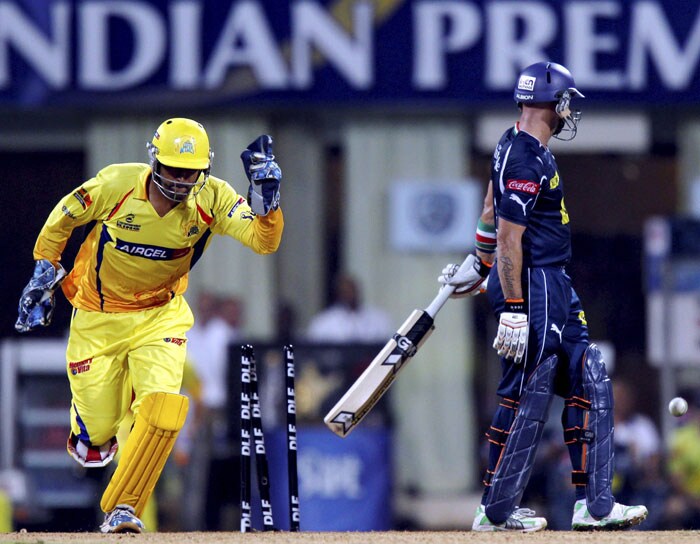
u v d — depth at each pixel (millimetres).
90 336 22047
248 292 50688
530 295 21641
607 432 22016
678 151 52000
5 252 51594
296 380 39750
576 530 22203
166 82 49219
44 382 40594
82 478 40031
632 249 52781
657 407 52344
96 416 22188
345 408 22953
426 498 49719
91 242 21938
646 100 49250
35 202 51719
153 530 39188
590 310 53000
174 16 49125
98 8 49062
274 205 21188
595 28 49094
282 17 49125
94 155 51219
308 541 19500
